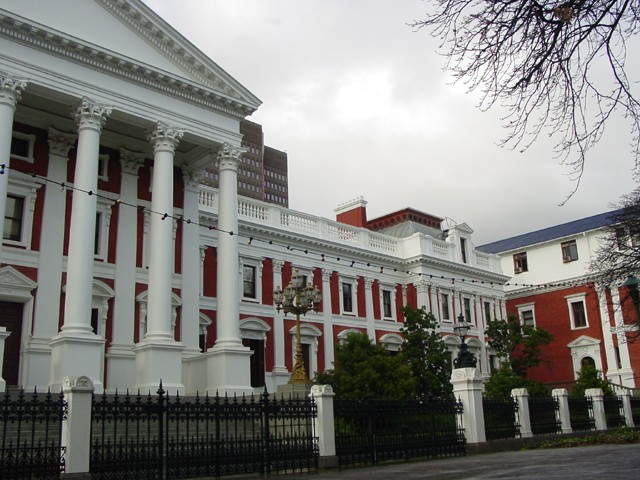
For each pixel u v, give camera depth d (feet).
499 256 181.16
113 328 83.82
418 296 140.15
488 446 63.10
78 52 74.69
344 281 129.80
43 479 36.68
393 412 55.62
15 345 75.56
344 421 51.85
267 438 46.32
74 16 76.28
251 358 109.50
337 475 43.16
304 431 49.62
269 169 455.22
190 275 92.89
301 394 64.39
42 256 78.74
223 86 88.84
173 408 42.45
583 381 113.70
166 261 77.61
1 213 65.31
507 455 57.11
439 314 142.10
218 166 88.58
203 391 81.76
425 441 58.08
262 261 115.55
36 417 37.40
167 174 80.53
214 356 81.05
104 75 77.36
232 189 87.04
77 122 75.97
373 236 139.54
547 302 168.76
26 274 77.30
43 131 82.48
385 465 51.67
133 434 52.11
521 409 70.28
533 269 175.01
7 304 76.02
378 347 79.00
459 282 149.89
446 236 157.58
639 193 117.70
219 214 86.43
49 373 75.56
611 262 123.95
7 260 76.28
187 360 85.46
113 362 82.43
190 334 90.53
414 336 104.37
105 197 83.66
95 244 85.25
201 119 86.17
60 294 79.30
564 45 21.95
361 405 52.95
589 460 44.98
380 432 54.24
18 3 71.77
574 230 170.30
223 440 44.42
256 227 114.42
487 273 157.17
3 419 36.47
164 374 73.77
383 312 136.36
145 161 92.79
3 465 35.88
